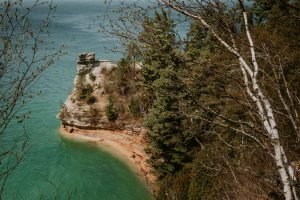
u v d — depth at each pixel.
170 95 6.21
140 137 49.03
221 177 11.41
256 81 5.56
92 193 39.16
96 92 55.69
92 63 60.41
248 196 7.87
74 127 54.44
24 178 40.53
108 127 52.44
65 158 46.97
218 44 6.18
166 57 6.14
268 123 5.34
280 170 5.04
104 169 44.44
